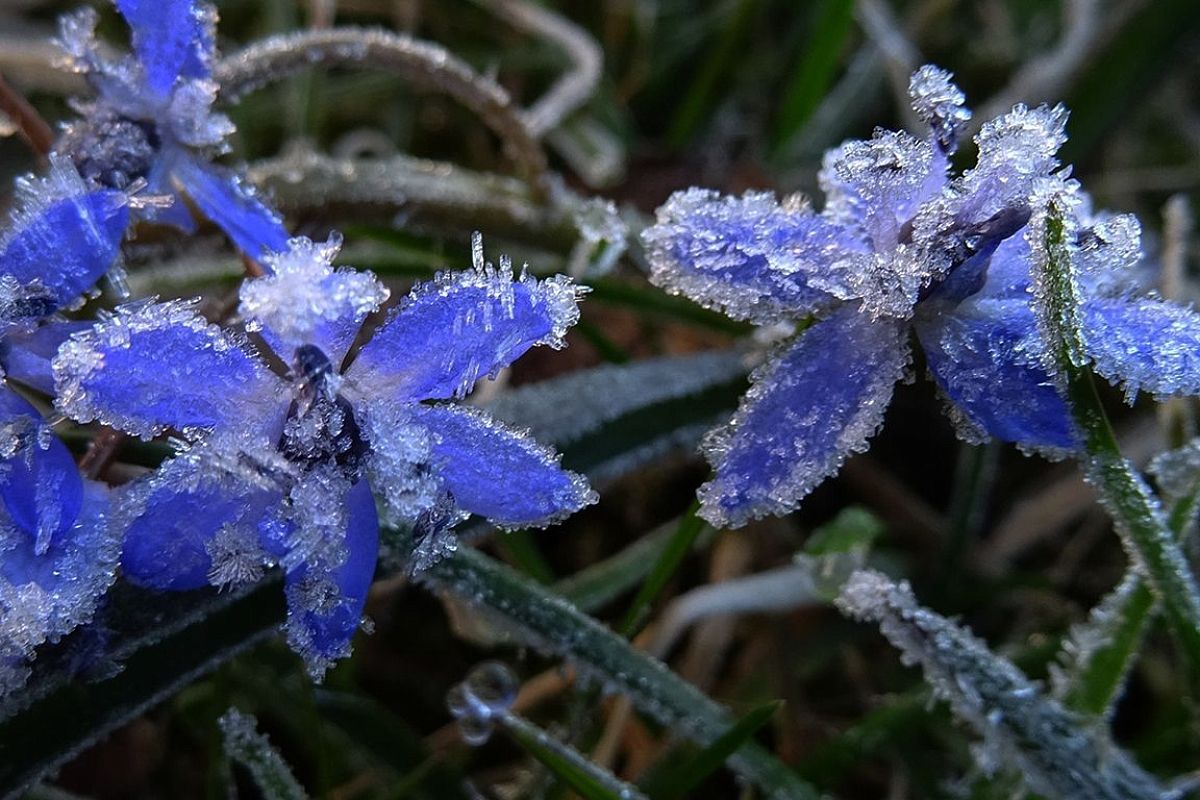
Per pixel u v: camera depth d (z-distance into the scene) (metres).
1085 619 0.22
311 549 0.17
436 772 0.20
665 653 0.22
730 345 0.25
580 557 0.23
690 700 0.19
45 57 0.25
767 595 0.21
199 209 0.19
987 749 0.19
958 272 0.17
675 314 0.22
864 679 0.22
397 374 0.17
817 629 0.22
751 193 0.18
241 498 0.17
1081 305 0.17
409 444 0.17
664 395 0.21
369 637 0.22
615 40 0.29
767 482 0.18
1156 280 0.24
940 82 0.18
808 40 0.29
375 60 0.21
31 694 0.18
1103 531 0.23
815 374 0.18
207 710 0.21
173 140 0.19
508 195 0.22
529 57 0.29
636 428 0.21
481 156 0.28
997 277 0.18
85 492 0.17
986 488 0.22
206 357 0.17
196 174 0.19
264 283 0.16
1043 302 0.17
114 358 0.17
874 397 0.18
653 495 0.23
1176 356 0.17
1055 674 0.19
